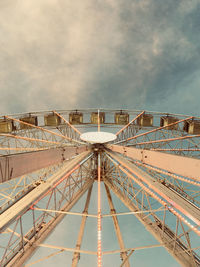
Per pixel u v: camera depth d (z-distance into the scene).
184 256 10.83
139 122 28.69
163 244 11.28
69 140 23.94
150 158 9.70
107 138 21.14
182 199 9.37
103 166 23.89
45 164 8.63
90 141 20.50
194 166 6.34
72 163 14.64
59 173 12.83
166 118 27.50
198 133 24.30
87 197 22.72
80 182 20.41
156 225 13.98
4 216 8.26
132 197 17.39
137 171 12.78
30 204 9.45
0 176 5.55
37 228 12.98
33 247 11.59
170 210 9.27
